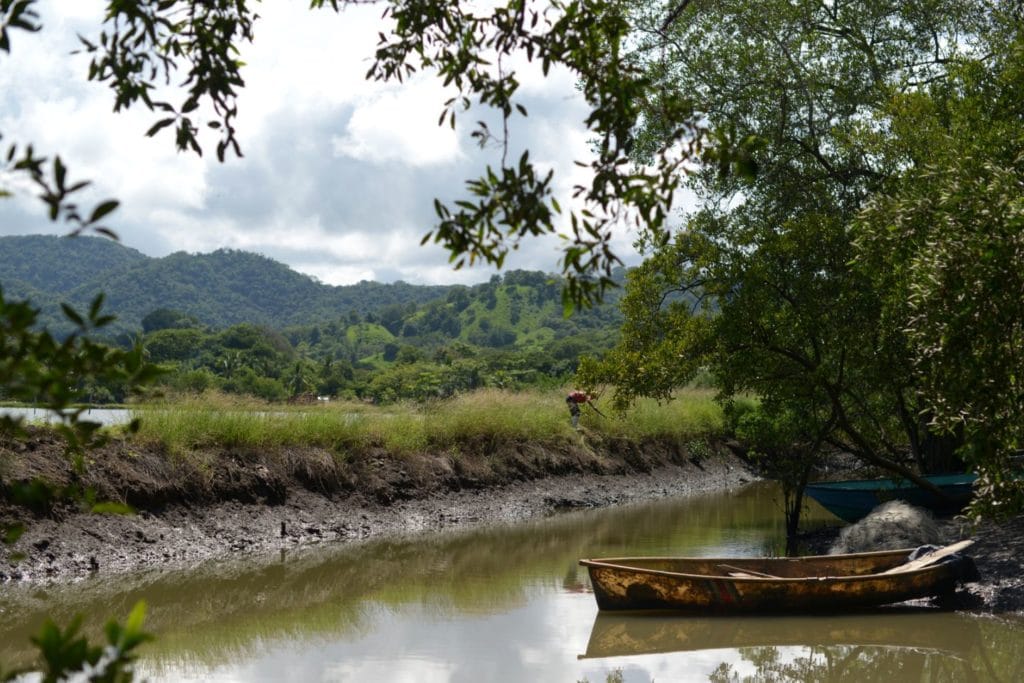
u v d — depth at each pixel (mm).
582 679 8008
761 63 15750
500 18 4172
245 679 7762
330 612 10234
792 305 13867
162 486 13539
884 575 10242
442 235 3725
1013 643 9312
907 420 16062
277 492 15219
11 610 9656
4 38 2906
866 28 16562
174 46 3605
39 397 2600
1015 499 7691
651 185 3777
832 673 8375
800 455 15836
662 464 24125
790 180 15781
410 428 18562
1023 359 7434
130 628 2207
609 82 3945
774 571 11164
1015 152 9969
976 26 16141
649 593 10180
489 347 199000
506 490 19094
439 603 10750
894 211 9555
